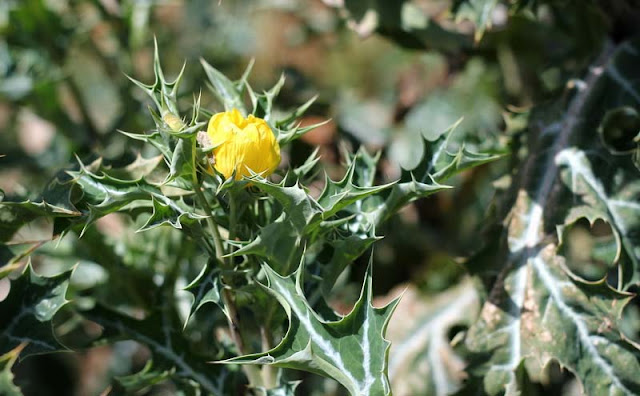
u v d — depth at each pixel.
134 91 1.04
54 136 1.08
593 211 0.82
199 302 0.71
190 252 0.84
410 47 1.00
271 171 0.69
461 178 1.09
